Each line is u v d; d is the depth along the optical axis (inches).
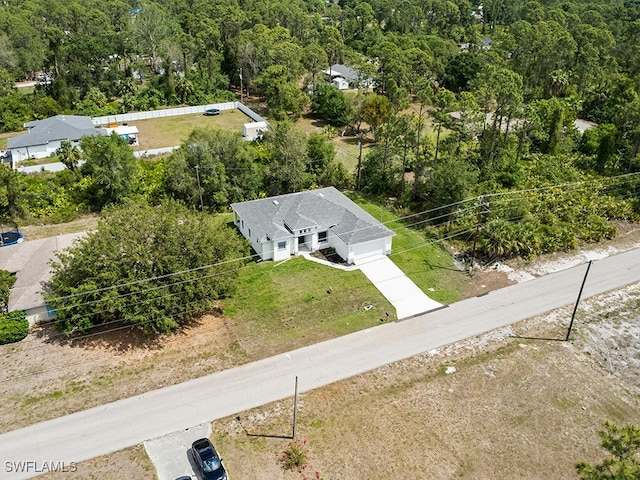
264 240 1567.4
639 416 1065.5
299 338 1279.5
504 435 1016.9
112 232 1242.6
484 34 5196.9
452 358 1216.8
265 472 931.3
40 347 1229.1
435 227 1798.7
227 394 1103.0
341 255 1624.0
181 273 1232.8
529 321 1347.2
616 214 1866.4
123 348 1230.9
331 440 999.0
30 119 2910.9
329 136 2738.7
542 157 2267.5
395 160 2108.8
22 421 1024.2
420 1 5447.8
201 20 3981.3
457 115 2822.3
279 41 3599.9
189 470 927.7
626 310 1392.7
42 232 1763.0
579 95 2992.1
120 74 3390.7
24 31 3678.6
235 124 3004.4
